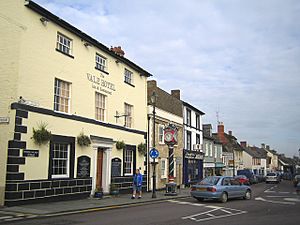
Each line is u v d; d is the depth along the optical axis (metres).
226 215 13.62
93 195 19.12
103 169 20.75
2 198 14.02
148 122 27.05
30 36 15.52
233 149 57.56
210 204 17.92
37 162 15.36
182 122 34.28
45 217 12.31
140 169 23.14
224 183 19.41
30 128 15.12
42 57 16.17
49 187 16.00
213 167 44.88
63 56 17.64
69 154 17.64
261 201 19.77
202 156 39.47
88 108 19.44
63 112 17.52
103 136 20.61
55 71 16.98
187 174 34.81
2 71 14.88
